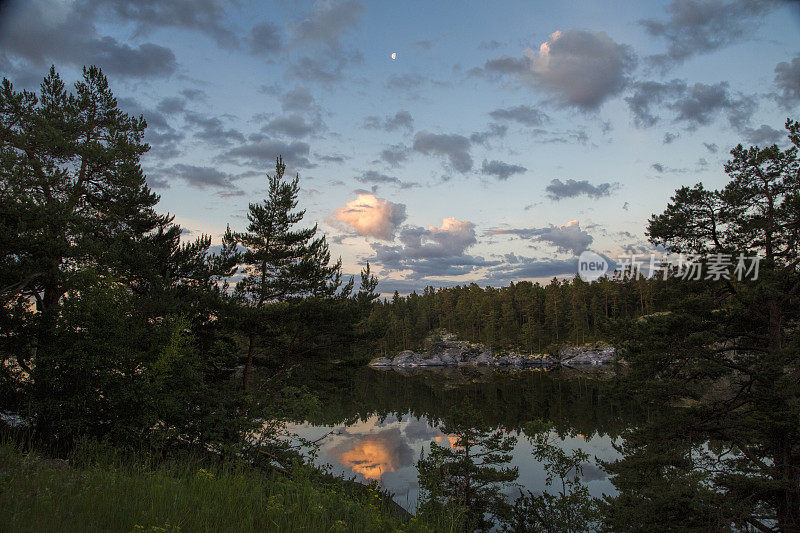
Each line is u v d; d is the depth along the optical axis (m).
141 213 18.22
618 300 119.69
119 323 12.80
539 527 20.59
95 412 11.86
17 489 5.19
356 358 21.02
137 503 5.25
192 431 13.13
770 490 13.67
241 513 5.46
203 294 17.20
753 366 14.93
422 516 6.34
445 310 154.38
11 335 12.48
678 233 17.11
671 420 15.23
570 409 55.59
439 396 71.12
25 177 13.84
